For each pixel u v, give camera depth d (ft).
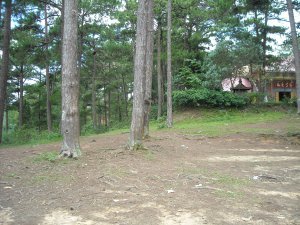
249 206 17.85
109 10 79.10
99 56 108.27
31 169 27.14
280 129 55.47
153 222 15.53
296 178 24.39
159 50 95.76
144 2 34.96
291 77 120.37
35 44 71.82
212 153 36.27
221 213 16.72
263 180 23.59
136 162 29.45
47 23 76.59
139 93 35.35
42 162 29.73
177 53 100.63
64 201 18.72
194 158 32.76
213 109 94.12
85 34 86.28
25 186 21.98
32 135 70.28
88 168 26.84
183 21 101.14
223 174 25.29
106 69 129.18
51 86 113.80
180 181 22.95
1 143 61.98
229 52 93.35
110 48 97.50
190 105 96.84
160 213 16.70
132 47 105.19
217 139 48.34
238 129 58.39
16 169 27.40
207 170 26.68
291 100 93.71
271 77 113.29
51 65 97.86
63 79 31.22
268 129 56.24
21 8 62.80
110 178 23.50
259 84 105.40
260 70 102.78
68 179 23.45
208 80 98.63
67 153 30.96
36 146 46.68
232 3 73.10
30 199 19.17
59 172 25.59
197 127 66.18
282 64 118.62
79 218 16.15
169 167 27.63
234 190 20.89
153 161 30.27
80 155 31.40
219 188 21.29
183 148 39.63
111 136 56.65
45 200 18.94
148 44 47.19
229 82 109.29
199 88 99.40
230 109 92.99
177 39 107.55
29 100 143.64
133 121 35.50
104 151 35.40
